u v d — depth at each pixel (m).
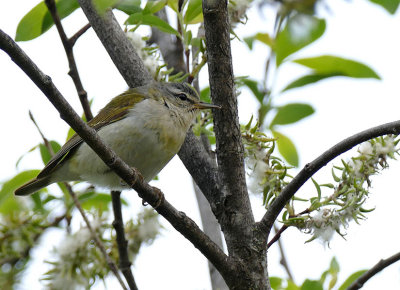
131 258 10.30
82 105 9.86
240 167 7.98
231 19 9.50
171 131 10.28
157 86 10.66
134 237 10.27
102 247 9.34
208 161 9.41
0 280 9.79
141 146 10.25
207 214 11.27
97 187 10.95
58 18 9.55
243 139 8.45
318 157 7.39
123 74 10.67
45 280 9.45
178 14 10.33
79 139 10.52
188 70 10.59
